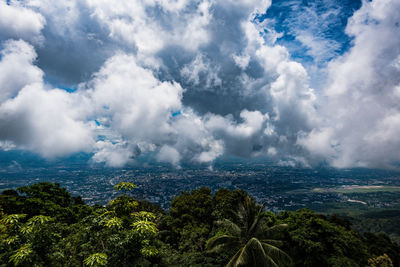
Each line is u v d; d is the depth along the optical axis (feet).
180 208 80.48
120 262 23.52
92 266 20.36
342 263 42.27
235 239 41.93
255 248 37.06
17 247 20.94
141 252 23.25
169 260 42.04
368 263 49.01
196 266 44.39
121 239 23.30
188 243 60.85
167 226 77.36
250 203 45.01
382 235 76.43
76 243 25.88
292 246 51.88
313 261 46.09
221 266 45.29
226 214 65.16
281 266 36.50
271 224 59.62
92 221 25.12
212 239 42.83
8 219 21.11
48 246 22.27
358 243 51.88
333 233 48.06
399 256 66.64
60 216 71.56
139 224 22.85
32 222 22.39
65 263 23.58
